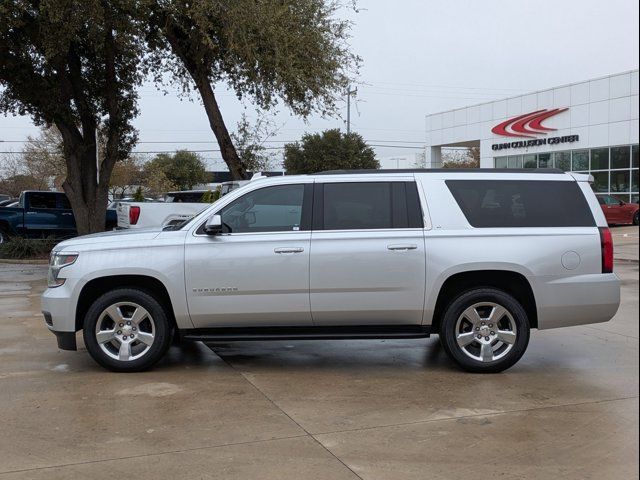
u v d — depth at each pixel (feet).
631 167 94.17
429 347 25.11
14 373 21.11
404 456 14.20
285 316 20.80
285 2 50.98
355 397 18.47
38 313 32.76
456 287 21.30
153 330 21.01
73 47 56.85
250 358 23.34
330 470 13.48
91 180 60.13
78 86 58.49
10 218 65.46
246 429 15.87
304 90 52.95
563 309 20.59
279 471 13.43
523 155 114.11
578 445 14.78
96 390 19.15
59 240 64.90
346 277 20.49
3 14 44.55
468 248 20.49
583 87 101.35
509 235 20.62
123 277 21.11
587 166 101.55
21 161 176.04
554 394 18.65
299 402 18.01
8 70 53.98
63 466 13.70
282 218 21.12
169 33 53.31
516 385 19.60
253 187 21.30
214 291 20.59
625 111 94.48
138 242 20.94
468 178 21.34
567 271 20.57
